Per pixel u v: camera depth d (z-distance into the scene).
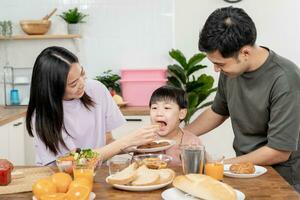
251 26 1.60
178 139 2.21
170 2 4.12
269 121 1.86
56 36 4.00
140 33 4.16
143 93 3.92
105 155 1.79
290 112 1.76
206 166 1.54
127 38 4.17
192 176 1.42
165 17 4.14
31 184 1.53
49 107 1.91
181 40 4.16
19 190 1.46
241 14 1.60
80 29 4.14
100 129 2.19
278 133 1.77
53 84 1.88
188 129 2.28
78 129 2.12
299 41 4.11
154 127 1.86
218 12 1.62
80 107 2.13
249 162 1.65
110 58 4.19
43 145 1.96
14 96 4.06
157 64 4.19
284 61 1.84
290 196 1.37
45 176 1.64
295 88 1.77
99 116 2.18
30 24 3.95
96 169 1.56
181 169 1.70
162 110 2.19
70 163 1.51
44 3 4.15
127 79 3.93
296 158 1.92
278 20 4.09
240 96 1.95
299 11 4.07
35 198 1.36
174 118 2.19
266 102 1.85
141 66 4.20
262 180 1.55
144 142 1.83
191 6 4.12
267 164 1.80
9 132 3.29
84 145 2.17
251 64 1.83
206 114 2.27
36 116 1.94
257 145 1.96
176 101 2.21
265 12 4.09
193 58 3.84
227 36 1.56
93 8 4.14
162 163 1.64
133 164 1.56
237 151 2.07
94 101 2.19
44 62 1.88
